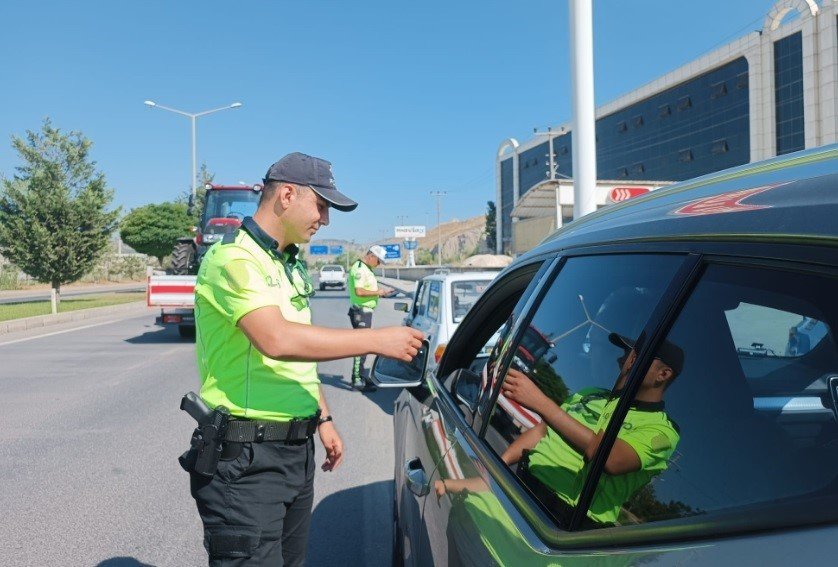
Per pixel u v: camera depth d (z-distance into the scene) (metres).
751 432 1.05
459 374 2.78
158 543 4.14
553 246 2.13
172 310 14.38
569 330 1.71
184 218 44.16
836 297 0.91
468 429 2.22
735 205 1.23
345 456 6.05
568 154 72.56
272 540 2.32
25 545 4.10
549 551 1.30
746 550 0.91
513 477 1.69
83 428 6.99
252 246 2.25
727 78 47.53
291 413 2.34
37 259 25.41
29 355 12.59
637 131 59.94
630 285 1.45
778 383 1.03
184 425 7.11
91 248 26.58
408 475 2.62
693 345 1.19
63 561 3.88
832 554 0.80
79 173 26.28
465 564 1.64
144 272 62.25
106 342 14.76
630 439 1.27
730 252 1.13
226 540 2.27
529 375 1.86
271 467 2.30
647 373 1.28
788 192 1.13
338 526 4.44
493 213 103.94
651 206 1.66
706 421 1.13
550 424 1.60
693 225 1.29
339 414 7.77
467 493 1.86
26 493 5.02
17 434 6.74
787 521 0.91
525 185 85.50
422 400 3.11
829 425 0.96
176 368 10.99
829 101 38.09
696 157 51.56
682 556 1.00
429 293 7.59
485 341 3.05
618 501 1.24
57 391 9.02
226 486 2.28
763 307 1.04
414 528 2.48
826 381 0.97
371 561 3.91
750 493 1.00
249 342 2.28
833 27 37.81
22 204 25.31
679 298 1.24
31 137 25.56
